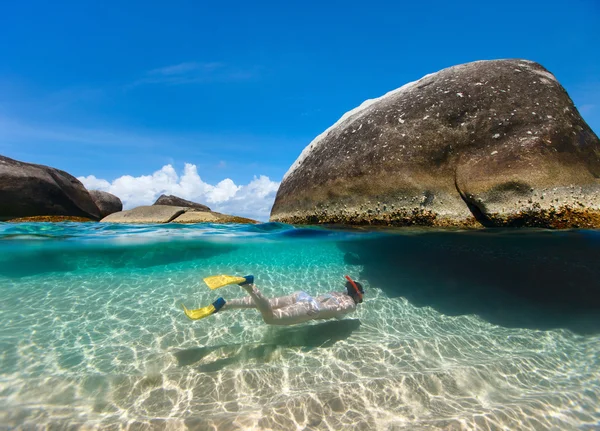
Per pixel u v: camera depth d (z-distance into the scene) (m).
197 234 7.18
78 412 2.56
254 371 3.19
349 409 2.65
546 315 4.56
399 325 4.31
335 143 8.59
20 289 5.28
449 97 7.52
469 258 6.20
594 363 3.43
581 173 6.33
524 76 7.56
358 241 7.14
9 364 3.21
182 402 2.72
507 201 6.22
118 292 5.31
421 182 6.96
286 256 7.33
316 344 3.76
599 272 5.27
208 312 3.43
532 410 2.68
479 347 3.76
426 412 2.63
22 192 11.63
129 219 9.72
